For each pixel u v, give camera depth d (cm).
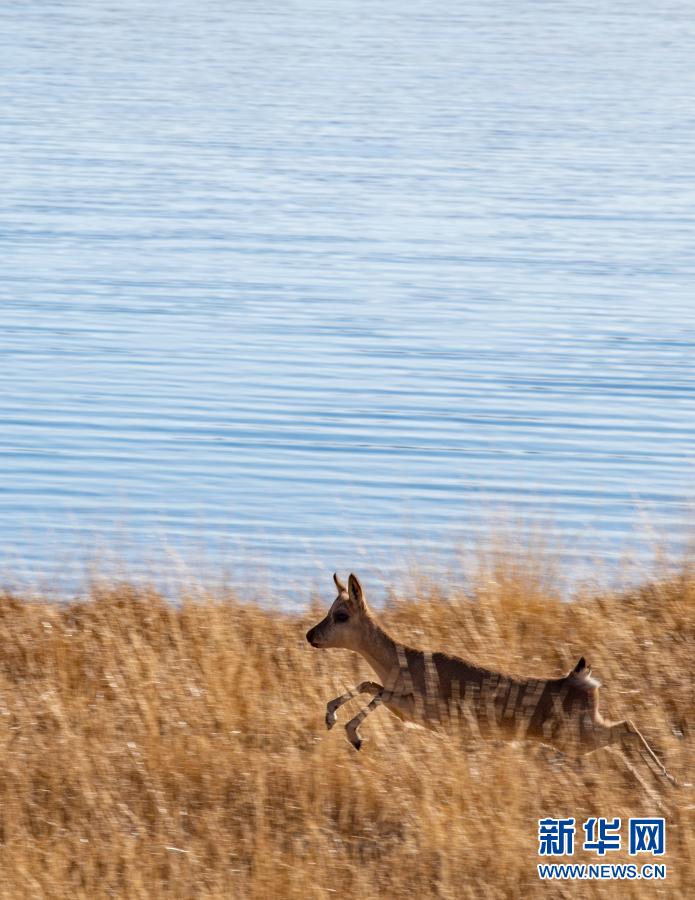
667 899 3206
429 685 3806
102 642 4719
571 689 3744
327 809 3597
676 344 12125
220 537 7231
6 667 4603
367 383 10738
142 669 4356
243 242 16788
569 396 10425
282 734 3969
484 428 9556
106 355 11419
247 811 3591
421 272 15300
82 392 10262
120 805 3566
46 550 6925
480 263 15838
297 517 7619
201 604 5031
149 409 9856
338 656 4638
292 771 3703
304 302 13675
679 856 3362
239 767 3766
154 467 8556
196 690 4212
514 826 3428
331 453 8912
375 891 3212
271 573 6431
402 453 8938
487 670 3812
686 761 3812
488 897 3189
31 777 3728
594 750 3744
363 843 3453
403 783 3672
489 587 5066
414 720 3834
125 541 7112
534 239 17300
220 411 9850
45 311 12975
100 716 4081
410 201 19950
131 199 19500
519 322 12962
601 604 5069
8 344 11706
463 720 3772
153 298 13688
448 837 3378
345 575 6412
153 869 3306
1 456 8719
